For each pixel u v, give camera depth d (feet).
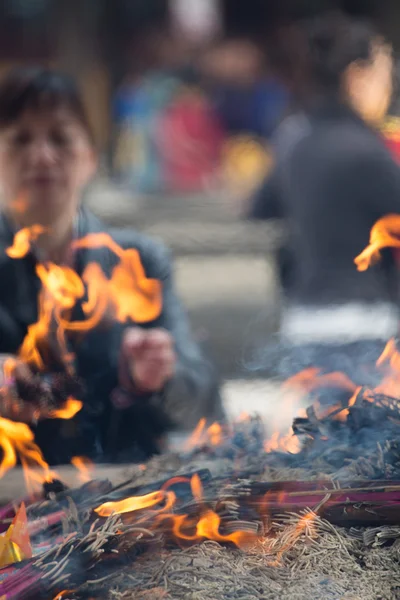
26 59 58.70
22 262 10.21
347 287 14.90
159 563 5.88
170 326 11.06
